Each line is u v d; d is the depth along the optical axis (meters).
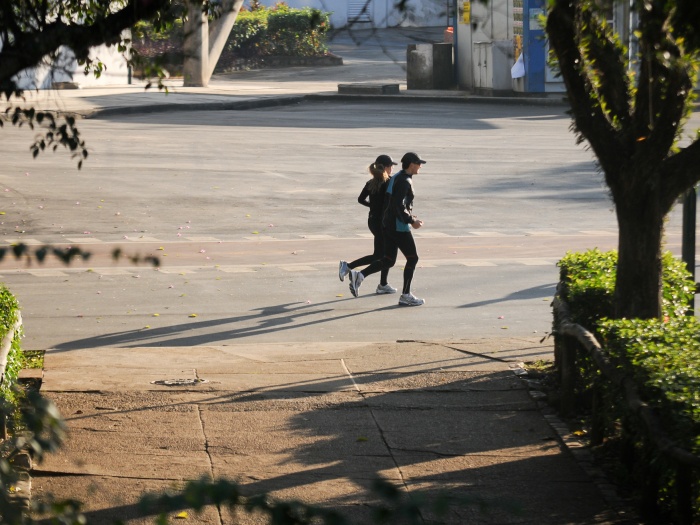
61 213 50.09
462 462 19.23
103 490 17.48
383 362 26.59
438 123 87.25
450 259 41.59
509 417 22.02
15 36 10.98
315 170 63.81
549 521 16.44
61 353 27.33
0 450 7.90
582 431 20.95
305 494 17.39
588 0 12.51
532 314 32.97
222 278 37.84
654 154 19.67
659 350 17.38
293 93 107.50
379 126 85.12
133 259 9.13
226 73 136.75
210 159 67.25
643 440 16.45
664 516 16.44
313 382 24.58
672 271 24.23
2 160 64.50
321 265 40.31
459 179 61.38
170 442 20.16
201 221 49.06
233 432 20.81
